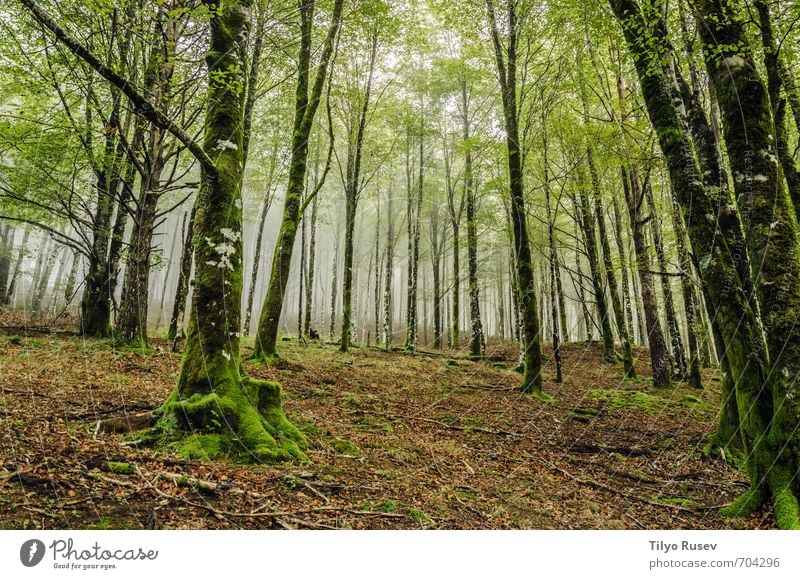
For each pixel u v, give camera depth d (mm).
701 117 8125
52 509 3186
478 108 20172
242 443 4906
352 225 17047
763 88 5484
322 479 4703
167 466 4160
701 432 9008
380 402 9453
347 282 16812
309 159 20750
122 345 10875
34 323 14812
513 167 12398
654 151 11859
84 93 10102
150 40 7723
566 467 6945
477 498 5223
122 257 12758
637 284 26625
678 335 16203
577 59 12891
